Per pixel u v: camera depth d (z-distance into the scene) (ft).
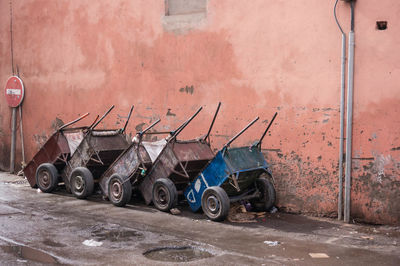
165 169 28.37
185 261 19.30
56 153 33.68
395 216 25.12
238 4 30.19
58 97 40.86
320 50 27.25
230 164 26.23
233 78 30.55
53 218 26.20
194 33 32.24
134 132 35.58
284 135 28.63
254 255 20.15
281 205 28.81
